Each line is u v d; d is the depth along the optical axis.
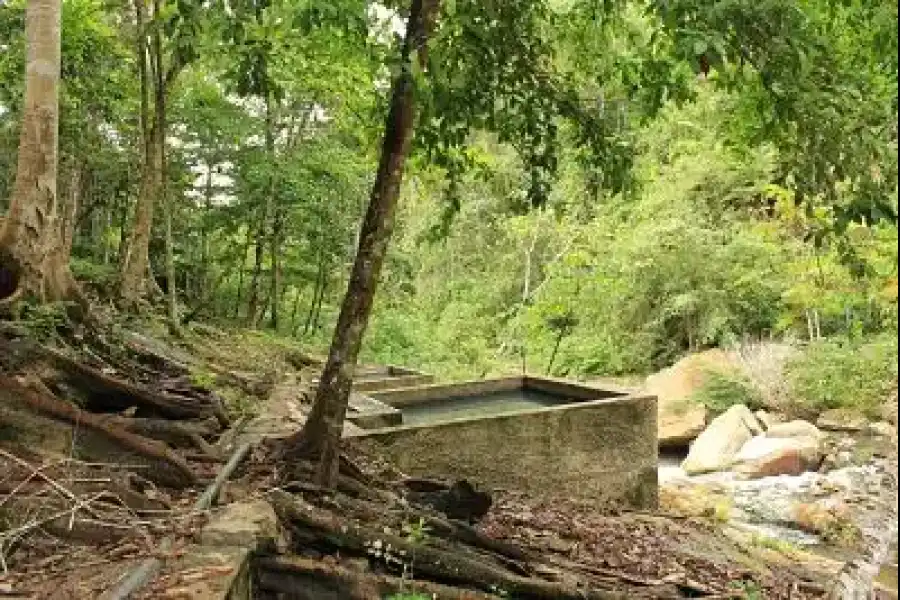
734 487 13.85
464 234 27.27
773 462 14.59
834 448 15.48
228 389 9.41
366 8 4.88
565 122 8.07
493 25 6.38
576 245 23.41
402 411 10.82
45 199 7.01
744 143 6.59
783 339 20.16
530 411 8.89
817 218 6.11
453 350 22.81
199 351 12.03
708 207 22.83
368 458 7.29
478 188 26.53
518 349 23.09
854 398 16.97
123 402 6.42
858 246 11.70
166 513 4.56
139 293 12.62
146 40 12.17
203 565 3.84
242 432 7.36
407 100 5.41
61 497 4.50
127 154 15.79
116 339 8.37
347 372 5.60
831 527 11.15
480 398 11.81
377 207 5.57
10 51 12.74
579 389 11.36
